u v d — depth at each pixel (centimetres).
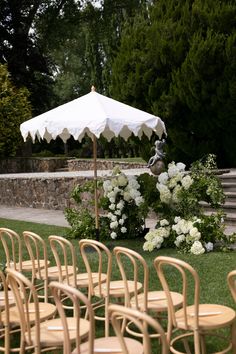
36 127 760
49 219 1278
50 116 755
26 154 2534
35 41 2680
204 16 1365
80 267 746
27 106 2205
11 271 350
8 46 2530
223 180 1234
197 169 874
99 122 720
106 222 968
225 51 1306
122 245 900
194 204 848
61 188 1449
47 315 402
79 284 501
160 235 834
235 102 1321
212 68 1309
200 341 420
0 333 455
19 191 1623
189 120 1403
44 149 3353
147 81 1415
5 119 2128
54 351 381
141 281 654
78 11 2844
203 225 816
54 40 2877
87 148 3117
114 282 494
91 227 966
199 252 784
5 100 2097
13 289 354
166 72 1414
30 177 1562
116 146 2877
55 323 377
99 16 2888
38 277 545
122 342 279
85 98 789
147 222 1132
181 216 858
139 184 923
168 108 1371
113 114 737
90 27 2967
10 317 402
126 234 962
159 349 433
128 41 1467
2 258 830
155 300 426
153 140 1487
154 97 1412
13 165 2322
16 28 2500
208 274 670
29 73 2542
